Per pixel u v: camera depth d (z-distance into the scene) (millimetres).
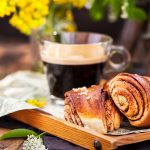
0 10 561
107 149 445
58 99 597
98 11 751
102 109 472
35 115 510
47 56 598
